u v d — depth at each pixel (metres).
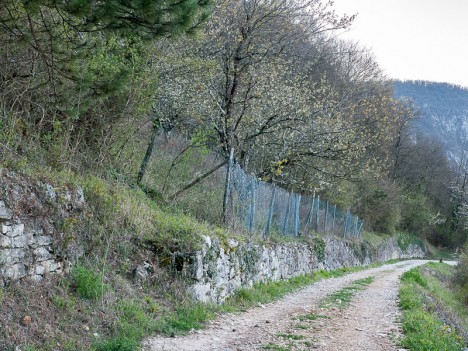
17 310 6.56
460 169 73.25
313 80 29.08
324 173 23.75
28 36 7.89
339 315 11.46
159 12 6.61
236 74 18.20
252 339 8.48
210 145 19.59
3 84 9.55
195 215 15.52
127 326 7.84
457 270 35.28
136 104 12.79
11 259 6.95
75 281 8.16
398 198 53.06
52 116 10.90
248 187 17.53
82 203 9.23
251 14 17.83
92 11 6.79
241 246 14.22
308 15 18.59
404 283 20.52
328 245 27.17
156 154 18.06
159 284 10.09
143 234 10.64
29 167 8.43
